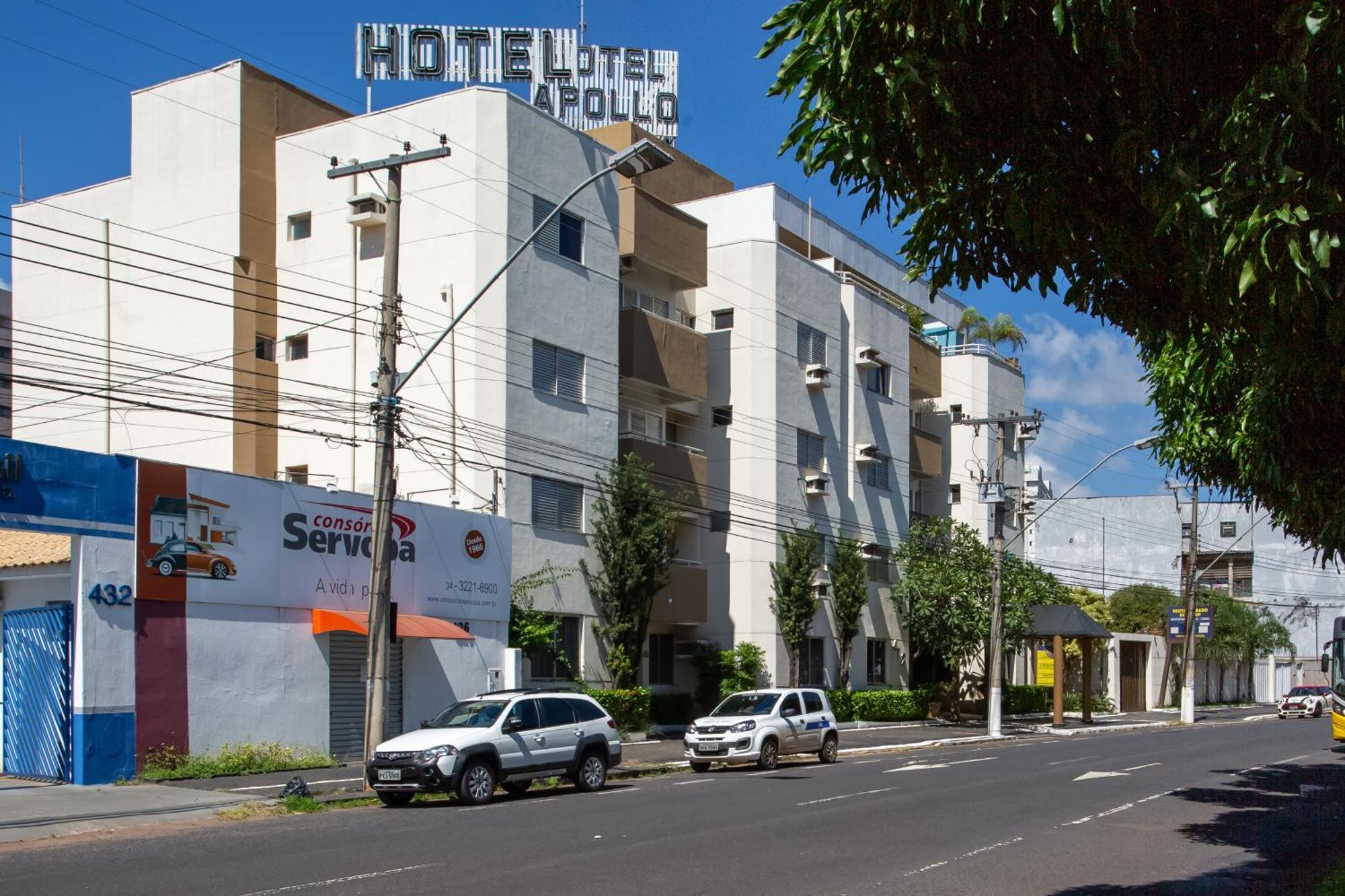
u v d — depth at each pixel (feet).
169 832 50.14
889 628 141.59
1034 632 146.72
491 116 95.96
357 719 80.12
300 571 76.23
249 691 72.23
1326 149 20.95
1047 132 24.12
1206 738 120.37
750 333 124.06
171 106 107.45
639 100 175.22
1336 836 49.78
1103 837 48.96
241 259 102.83
